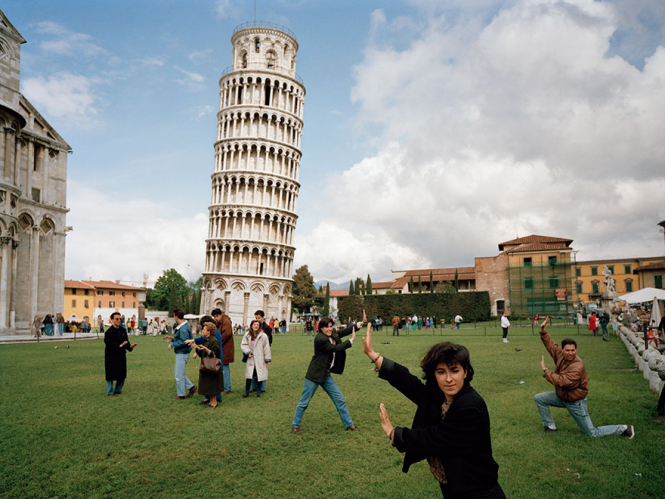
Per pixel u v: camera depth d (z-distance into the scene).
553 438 9.43
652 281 91.62
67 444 9.78
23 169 54.38
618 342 31.34
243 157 89.81
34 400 14.05
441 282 108.25
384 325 81.19
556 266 81.19
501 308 85.75
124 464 8.65
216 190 90.88
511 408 12.09
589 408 11.60
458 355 3.97
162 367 21.97
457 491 3.77
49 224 57.53
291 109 94.12
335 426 11.05
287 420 11.62
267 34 92.94
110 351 14.75
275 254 88.50
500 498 3.78
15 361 24.28
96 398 14.36
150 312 111.00
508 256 86.38
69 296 101.44
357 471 8.23
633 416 10.63
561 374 9.41
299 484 7.72
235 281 85.62
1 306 45.03
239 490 7.50
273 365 22.55
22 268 53.47
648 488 6.92
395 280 132.00
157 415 12.17
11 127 47.97
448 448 3.78
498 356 23.86
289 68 95.31
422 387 4.53
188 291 136.75
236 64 94.25
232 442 9.90
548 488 7.17
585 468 7.80
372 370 20.03
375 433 10.42
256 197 88.12
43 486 7.68
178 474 8.19
